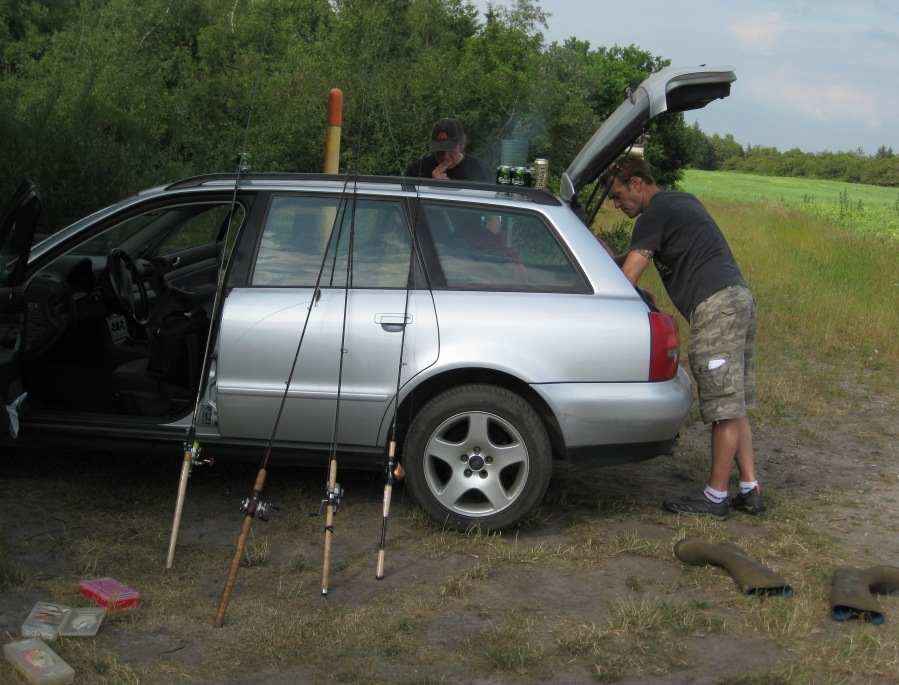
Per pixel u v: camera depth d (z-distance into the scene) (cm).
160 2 2105
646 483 570
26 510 473
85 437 483
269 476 542
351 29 1298
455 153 668
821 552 473
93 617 365
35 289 504
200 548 443
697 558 444
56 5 2559
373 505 505
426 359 461
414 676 338
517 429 460
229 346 465
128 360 545
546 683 340
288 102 1310
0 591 388
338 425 468
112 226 498
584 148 520
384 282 473
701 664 356
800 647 371
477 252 477
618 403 463
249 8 1972
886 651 370
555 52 1432
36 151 1093
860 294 1353
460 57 1638
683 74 498
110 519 469
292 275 477
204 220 595
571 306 467
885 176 9094
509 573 429
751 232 2323
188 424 481
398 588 410
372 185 489
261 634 364
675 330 482
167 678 333
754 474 527
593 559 448
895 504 557
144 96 1662
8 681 322
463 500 475
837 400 818
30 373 535
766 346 1012
